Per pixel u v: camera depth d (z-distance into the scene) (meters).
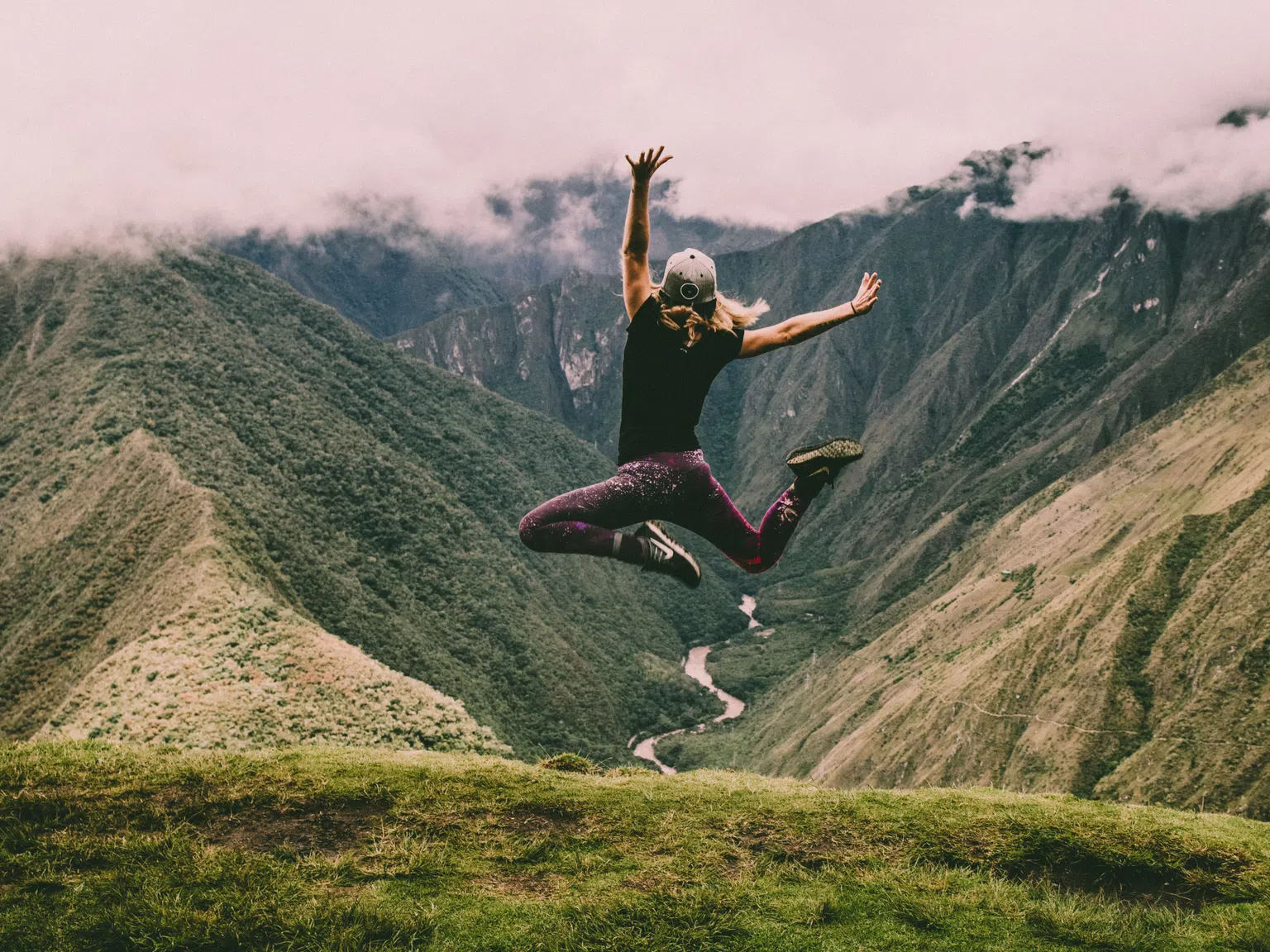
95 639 69.44
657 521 4.93
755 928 6.70
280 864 7.29
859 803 10.12
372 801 8.91
